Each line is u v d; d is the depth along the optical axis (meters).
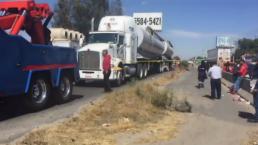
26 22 16.56
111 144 10.43
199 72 27.41
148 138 11.21
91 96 20.67
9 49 13.84
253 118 15.35
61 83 17.69
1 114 15.00
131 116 13.75
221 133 12.28
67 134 11.13
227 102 20.02
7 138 10.95
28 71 14.88
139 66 33.97
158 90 17.28
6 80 13.74
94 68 25.72
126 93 16.48
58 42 30.72
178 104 16.16
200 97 21.45
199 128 12.82
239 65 24.55
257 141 11.41
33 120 13.70
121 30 29.61
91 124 12.51
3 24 15.83
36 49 15.37
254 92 14.88
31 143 10.11
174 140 11.14
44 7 17.62
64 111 15.58
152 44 39.19
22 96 15.09
